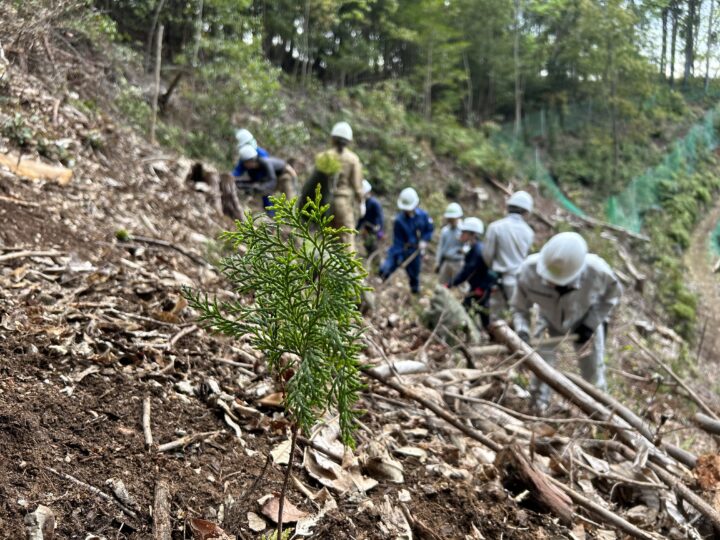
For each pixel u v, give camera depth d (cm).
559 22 2861
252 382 285
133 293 354
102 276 358
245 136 845
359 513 212
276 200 123
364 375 326
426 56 2547
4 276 315
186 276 433
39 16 605
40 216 420
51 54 701
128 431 213
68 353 249
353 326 131
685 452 356
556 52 2889
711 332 1540
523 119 2978
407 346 493
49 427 200
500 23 2959
